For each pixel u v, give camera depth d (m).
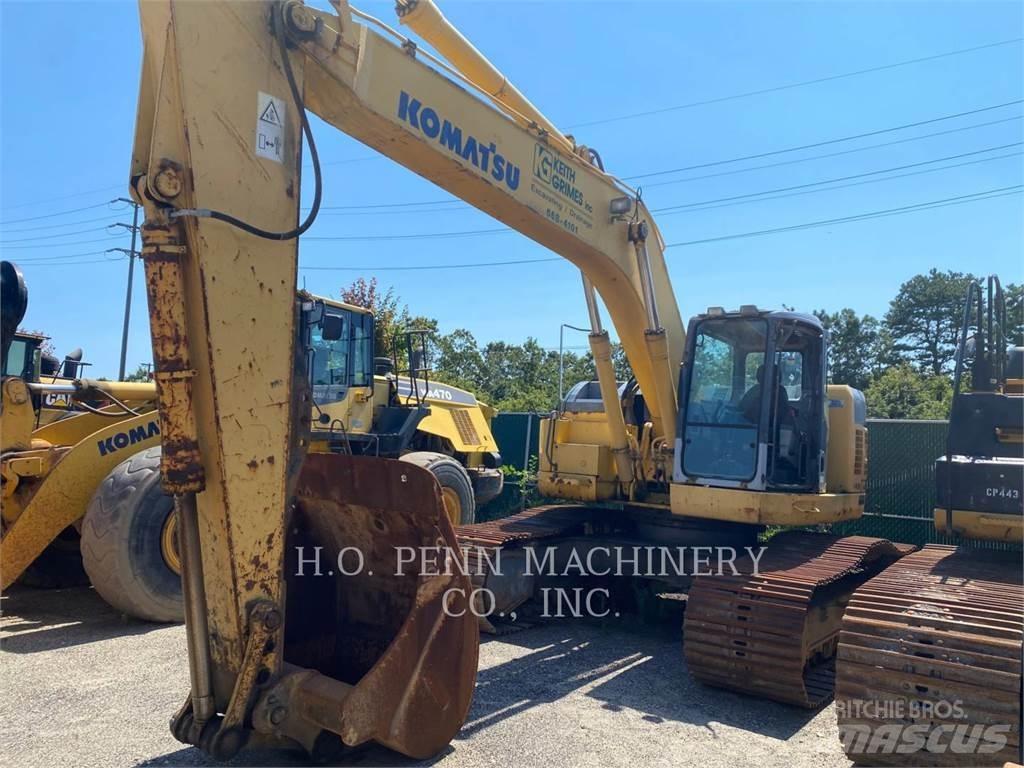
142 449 6.98
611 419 6.86
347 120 4.16
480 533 6.61
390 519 3.90
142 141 3.28
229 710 3.15
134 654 5.48
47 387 6.75
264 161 3.33
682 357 6.91
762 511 5.72
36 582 7.54
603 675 5.43
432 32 4.98
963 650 3.82
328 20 3.88
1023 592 4.38
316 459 4.13
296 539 4.24
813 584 5.02
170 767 3.74
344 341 8.85
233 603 3.17
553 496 7.42
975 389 5.48
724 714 4.76
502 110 4.99
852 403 6.67
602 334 6.74
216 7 3.21
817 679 5.23
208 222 3.13
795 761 4.10
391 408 9.55
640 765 3.97
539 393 29.31
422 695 3.61
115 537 6.03
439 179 4.82
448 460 9.16
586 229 5.76
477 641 3.88
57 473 6.48
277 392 3.30
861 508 6.82
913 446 9.83
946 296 47.47
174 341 3.12
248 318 3.23
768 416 5.84
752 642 4.88
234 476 3.16
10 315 5.50
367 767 3.72
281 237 3.32
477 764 3.88
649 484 6.99
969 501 4.87
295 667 3.43
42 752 3.90
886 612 4.17
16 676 5.02
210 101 3.17
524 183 5.16
